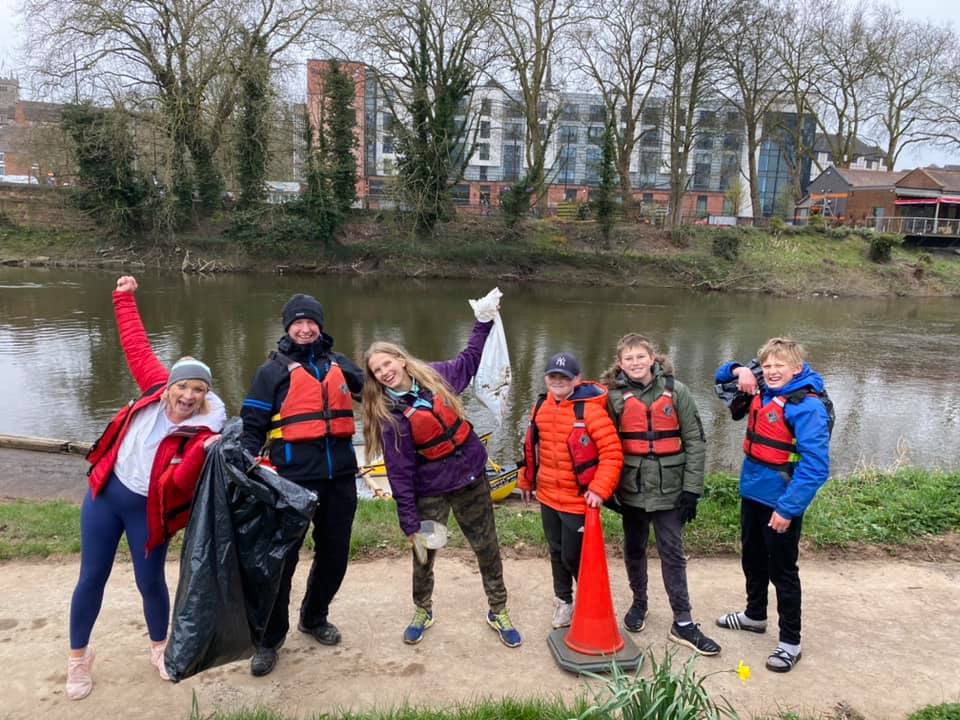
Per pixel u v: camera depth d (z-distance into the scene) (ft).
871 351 70.13
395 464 11.18
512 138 184.85
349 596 13.61
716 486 19.26
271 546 9.48
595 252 129.18
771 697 10.37
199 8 107.24
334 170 123.44
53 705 10.02
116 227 119.55
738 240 131.75
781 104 168.55
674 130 136.15
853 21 153.99
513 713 9.59
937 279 129.49
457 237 132.26
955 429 43.93
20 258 113.39
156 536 10.18
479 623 12.55
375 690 10.50
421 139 126.21
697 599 13.64
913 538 16.85
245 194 123.03
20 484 24.02
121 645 11.60
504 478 23.89
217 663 9.54
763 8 130.21
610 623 11.25
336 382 11.03
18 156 150.00
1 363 52.19
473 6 112.57
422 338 69.41
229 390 48.01
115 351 56.54
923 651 11.80
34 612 12.79
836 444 40.73
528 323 80.64
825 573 15.03
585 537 11.35
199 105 112.27
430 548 10.93
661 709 8.20
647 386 11.83
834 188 173.88
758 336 76.69
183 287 97.19
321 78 126.00
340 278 117.50
